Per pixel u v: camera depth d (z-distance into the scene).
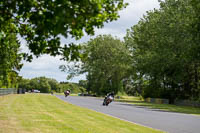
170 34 49.34
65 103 30.27
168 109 34.19
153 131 11.56
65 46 6.95
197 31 42.16
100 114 18.58
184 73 54.88
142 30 62.56
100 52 88.25
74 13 5.37
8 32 7.98
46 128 10.80
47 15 5.63
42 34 6.41
